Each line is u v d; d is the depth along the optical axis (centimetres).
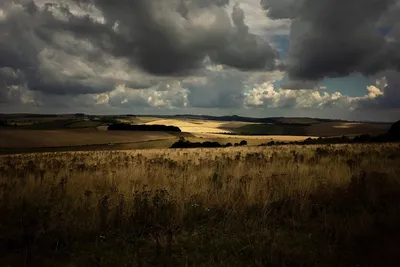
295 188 783
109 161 1698
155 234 552
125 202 688
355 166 1108
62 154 2880
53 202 733
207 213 667
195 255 477
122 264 454
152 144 8269
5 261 466
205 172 1098
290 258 457
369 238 503
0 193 788
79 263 461
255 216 641
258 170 1105
